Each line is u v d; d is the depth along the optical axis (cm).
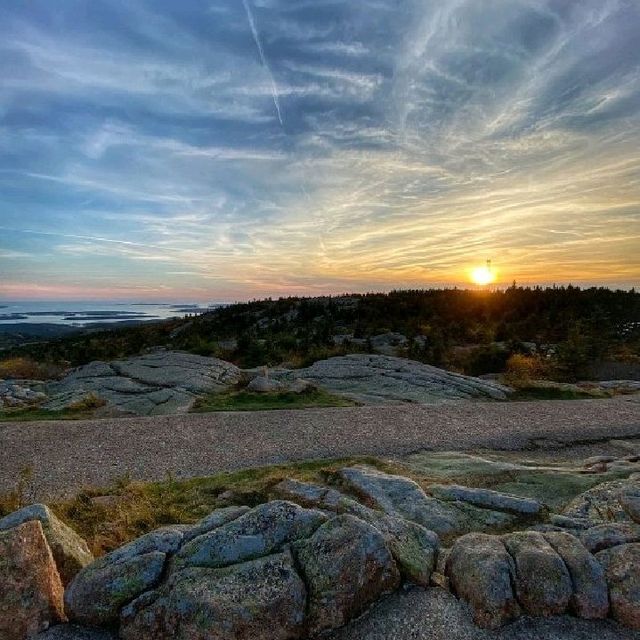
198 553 628
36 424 1672
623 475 1117
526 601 592
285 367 3105
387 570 631
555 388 2539
